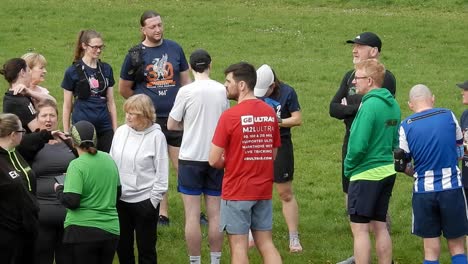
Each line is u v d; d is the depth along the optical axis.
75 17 49.53
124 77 17.84
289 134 16.41
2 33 44.97
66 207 12.89
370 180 13.80
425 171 13.97
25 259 13.20
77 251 12.92
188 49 43.03
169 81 17.77
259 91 15.66
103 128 17.61
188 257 16.28
